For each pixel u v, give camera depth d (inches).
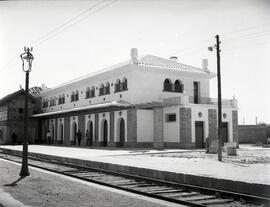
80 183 458.3
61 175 549.3
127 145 1219.2
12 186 427.2
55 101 1888.5
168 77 1286.9
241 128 1711.4
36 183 454.9
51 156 896.3
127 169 581.9
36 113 1996.8
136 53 1250.6
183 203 330.6
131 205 316.5
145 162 649.6
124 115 1241.4
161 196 357.7
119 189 417.1
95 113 1427.2
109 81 1360.7
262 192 349.1
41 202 329.4
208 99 1237.7
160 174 505.7
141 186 438.9
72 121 1640.0
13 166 690.2
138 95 1216.8
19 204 306.5
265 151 1056.8
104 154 892.0
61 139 1788.9
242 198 341.7
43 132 1993.1
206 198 355.6
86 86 1541.6
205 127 1189.7
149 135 1228.5
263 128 1632.6
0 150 1393.9
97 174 569.3
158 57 1427.2
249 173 463.5
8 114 1873.8
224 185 397.4
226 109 1258.6
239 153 949.2
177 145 1166.3
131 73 1218.6
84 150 1109.7
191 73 1316.4
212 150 912.9
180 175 466.9
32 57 541.3
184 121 1139.9
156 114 1156.5
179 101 1169.4
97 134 1408.7
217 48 748.0
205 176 426.6
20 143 1894.7
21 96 1919.3
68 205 316.8
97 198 350.6
